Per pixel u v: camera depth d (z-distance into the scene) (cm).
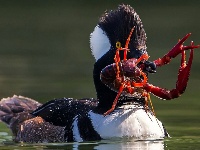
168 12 2956
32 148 1238
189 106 1709
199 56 2297
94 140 1252
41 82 1978
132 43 1255
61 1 3164
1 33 2758
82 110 1327
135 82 1209
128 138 1244
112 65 1194
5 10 3075
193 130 1405
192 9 2977
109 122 1248
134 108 1264
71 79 2012
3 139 1373
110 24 1277
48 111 1380
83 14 2969
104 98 1278
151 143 1230
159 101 1784
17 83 1955
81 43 2580
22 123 1384
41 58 2333
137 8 2988
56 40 2642
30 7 3125
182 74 1217
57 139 1303
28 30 2798
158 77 2028
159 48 2433
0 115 1498
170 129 1419
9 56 2358
